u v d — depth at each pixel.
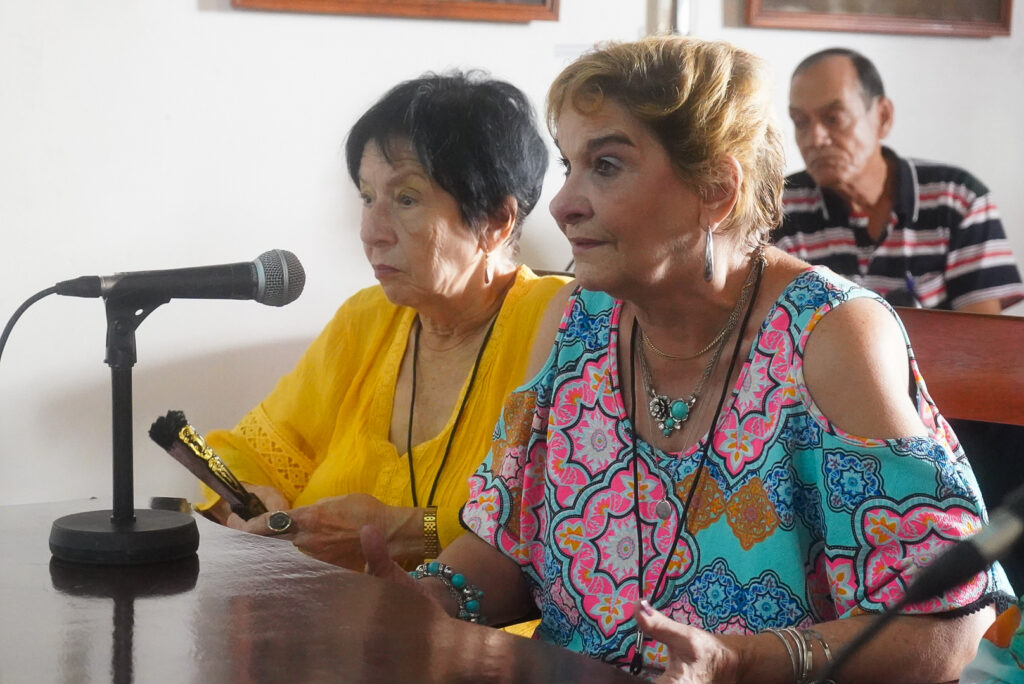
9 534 1.41
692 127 1.32
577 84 1.37
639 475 1.44
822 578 1.35
